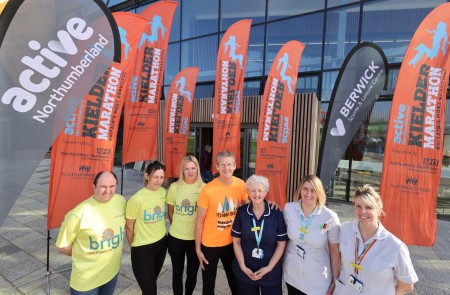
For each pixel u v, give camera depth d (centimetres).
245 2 942
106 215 229
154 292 261
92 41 278
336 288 207
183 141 771
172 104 763
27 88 245
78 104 271
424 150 343
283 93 512
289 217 229
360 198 189
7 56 235
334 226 215
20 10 238
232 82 552
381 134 754
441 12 336
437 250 463
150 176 261
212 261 260
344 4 784
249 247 234
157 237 266
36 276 360
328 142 410
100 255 223
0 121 236
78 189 320
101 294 240
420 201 344
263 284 232
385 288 182
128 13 339
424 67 340
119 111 342
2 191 240
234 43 547
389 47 741
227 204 256
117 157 1448
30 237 489
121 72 339
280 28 888
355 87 410
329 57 814
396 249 178
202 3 1027
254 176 234
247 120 838
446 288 345
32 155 250
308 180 222
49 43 255
